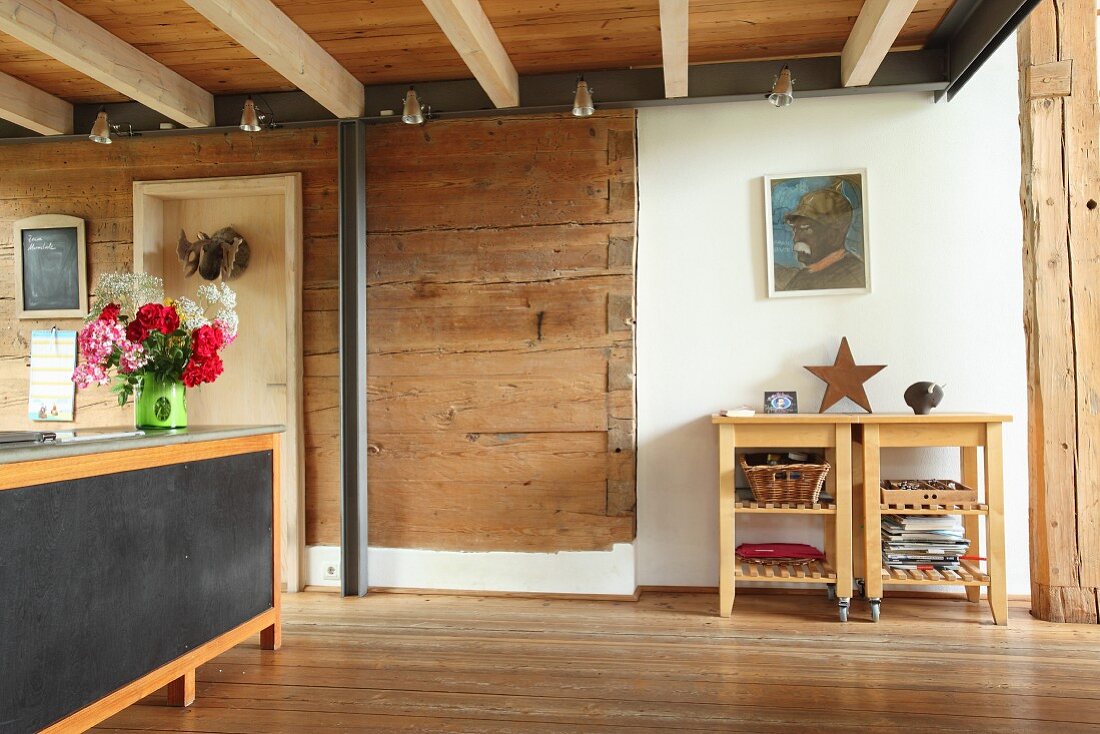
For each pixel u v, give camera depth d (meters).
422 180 4.32
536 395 4.21
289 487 4.34
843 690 2.80
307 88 3.78
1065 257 3.62
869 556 3.62
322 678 2.97
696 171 4.23
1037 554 3.70
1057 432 3.61
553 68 4.09
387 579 4.30
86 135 4.43
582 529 4.15
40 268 4.57
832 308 4.12
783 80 3.64
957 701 2.69
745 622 3.64
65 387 4.54
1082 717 2.55
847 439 3.64
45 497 2.14
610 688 2.84
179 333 3.05
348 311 4.25
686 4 2.96
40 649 2.10
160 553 2.60
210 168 4.47
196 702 2.75
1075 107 3.62
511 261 4.25
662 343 4.24
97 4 3.35
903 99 4.08
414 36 3.71
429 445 4.29
